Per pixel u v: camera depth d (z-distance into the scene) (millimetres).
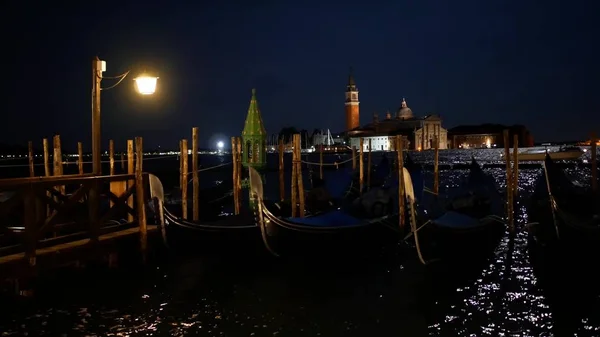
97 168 14469
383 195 18266
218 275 14578
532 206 18766
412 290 13391
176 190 28062
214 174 69938
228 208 24469
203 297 12781
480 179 20297
